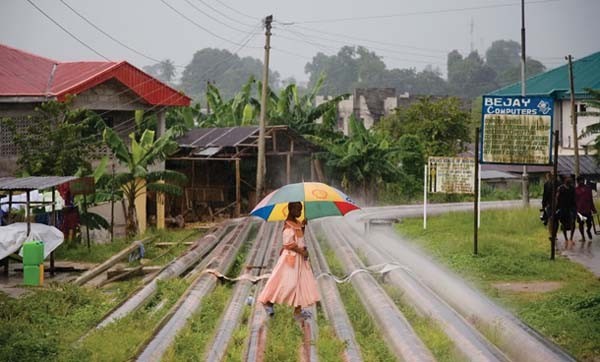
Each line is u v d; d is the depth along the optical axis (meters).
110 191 24.50
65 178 17.47
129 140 29.69
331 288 12.39
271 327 9.69
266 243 19.73
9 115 25.27
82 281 15.20
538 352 8.21
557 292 13.17
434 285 13.16
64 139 22.91
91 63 30.11
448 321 9.62
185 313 10.33
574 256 17.38
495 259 16.30
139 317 10.64
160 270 15.09
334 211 10.55
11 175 25.02
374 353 8.59
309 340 8.98
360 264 14.75
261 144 31.28
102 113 28.95
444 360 8.20
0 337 9.54
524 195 28.20
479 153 18.14
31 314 11.52
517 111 17.72
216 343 8.88
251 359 8.15
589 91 34.81
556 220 18.89
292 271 10.08
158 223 28.41
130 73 28.38
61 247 19.59
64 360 8.45
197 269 15.16
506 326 9.40
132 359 7.95
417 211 28.47
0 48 29.22
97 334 9.52
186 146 31.97
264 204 10.03
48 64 30.28
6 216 18.86
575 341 9.75
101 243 22.06
